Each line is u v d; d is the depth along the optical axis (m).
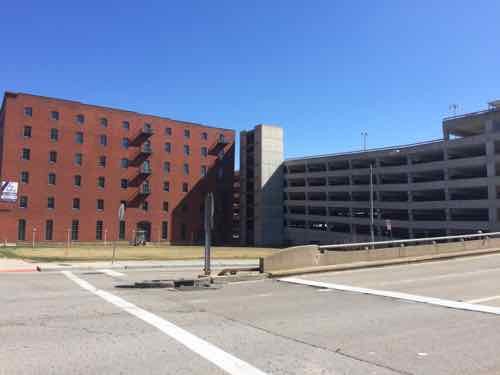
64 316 9.30
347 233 82.94
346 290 13.22
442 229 67.56
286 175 99.38
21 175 76.06
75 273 19.44
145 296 12.25
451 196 68.00
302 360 6.37
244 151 104.94
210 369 5.91
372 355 6.63
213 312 9.93
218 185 98.75
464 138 65.06
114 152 85.81
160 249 59.62
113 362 6.16
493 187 61.03
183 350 6.80
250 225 102.50
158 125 91.50
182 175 93.94
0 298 11.77
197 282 14.50
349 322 8.92
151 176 89.94
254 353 6.70
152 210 89.56
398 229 75.50
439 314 9.70
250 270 16.89
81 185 81.69
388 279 15.61
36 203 77.00
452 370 5.96
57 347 6.89
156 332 7.94
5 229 74.06
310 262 17.84
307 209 92.56
